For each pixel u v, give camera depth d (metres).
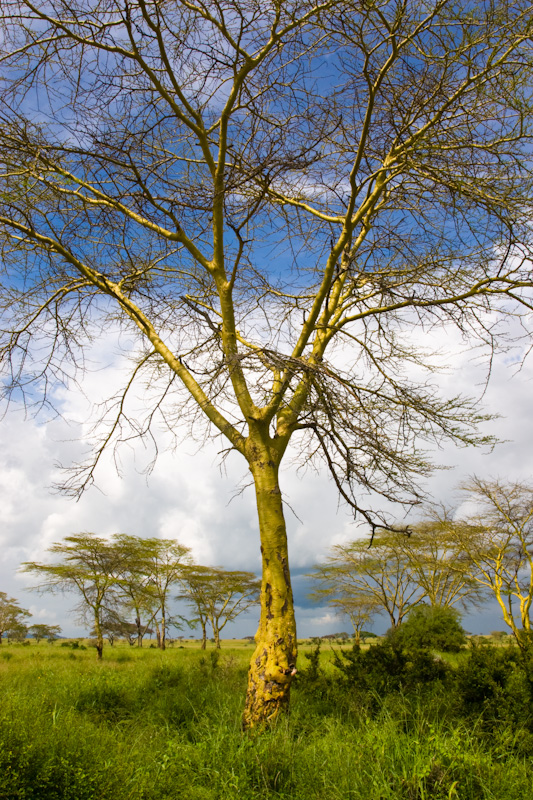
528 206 6.15
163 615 29.55
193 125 6.41
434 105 6.28
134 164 6.42
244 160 6.28
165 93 6.10
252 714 5.11
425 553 21.06
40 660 16.14
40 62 5.71
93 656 22.14
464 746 4.20
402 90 6.25
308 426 6.44
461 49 5.55
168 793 3.40
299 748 4.27
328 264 6.17
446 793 3.39
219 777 3.62
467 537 19.64
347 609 30.44
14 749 3.25
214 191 6.41
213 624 35.03
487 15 5.35
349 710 5.54
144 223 6.95
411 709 5.35
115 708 6.34
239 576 34.34
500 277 6.38
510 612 19.06
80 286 7.74
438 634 14.78
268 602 5.63
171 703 6.25
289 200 7.16
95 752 3.63
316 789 3.57
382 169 6.09
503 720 4.94
